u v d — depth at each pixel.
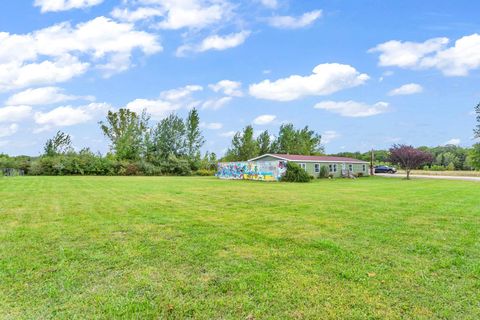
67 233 6.32
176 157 44.25
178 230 6.60
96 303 3.31
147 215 8.38
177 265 4.48
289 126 50.53
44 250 5.16
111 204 10.52
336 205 10.36
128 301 3.36
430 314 3.09
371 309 3.19
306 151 49.75
